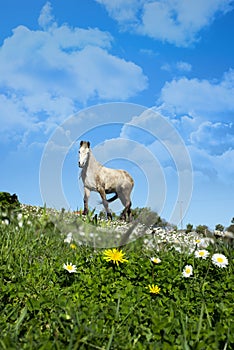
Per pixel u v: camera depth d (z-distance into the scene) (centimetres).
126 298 327
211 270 402
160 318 277
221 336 253
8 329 270
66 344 244
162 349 235
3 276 372
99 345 243
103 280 360
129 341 251
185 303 328
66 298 322
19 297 336
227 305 319
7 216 709
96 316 288
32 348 237
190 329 264
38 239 543
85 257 427
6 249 464
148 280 368
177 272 390
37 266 405
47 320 295
